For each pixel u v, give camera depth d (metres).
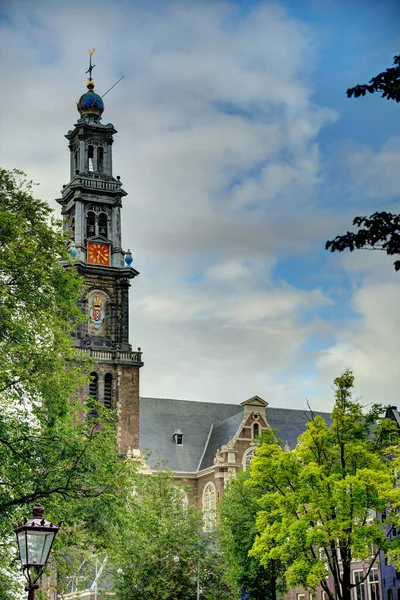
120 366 128.00
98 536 44.41
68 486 42.88
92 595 84.00
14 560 43.28
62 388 46.28
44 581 88.12
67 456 43.47
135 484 48.00
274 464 64.81
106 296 130.38
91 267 129.12
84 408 49.75
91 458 43.94
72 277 50.88
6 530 41.75
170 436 142.62
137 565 72.25
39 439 43.88
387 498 61.34
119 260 131.50
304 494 61.81
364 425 64.31
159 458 138.75
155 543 72.75
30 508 42.62
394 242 19.56
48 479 42.72
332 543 62.47
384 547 60.53
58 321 49.03
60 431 44.66
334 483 61.00
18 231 48.12
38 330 47.94
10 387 45.44
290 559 65.50
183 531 75.75
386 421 64.62
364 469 60.53
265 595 84.25
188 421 145.88
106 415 48.84
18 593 46.09
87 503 43.12
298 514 65.00
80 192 132.00
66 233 52.16
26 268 48.19
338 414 63.91
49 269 49.66
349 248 19.83
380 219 19.58
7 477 42.75
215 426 146.38
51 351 46.50
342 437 63.78
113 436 48.16
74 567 47.09
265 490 85.94
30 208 51.50
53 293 49.78
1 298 46.53
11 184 51.91
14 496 43.38
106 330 129.50
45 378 45.16
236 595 84.31
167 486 81.06
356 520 68.88
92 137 135.62
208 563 75.75
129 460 47.97
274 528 64.44
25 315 47.53
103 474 44.31
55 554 45.78
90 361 50.53
